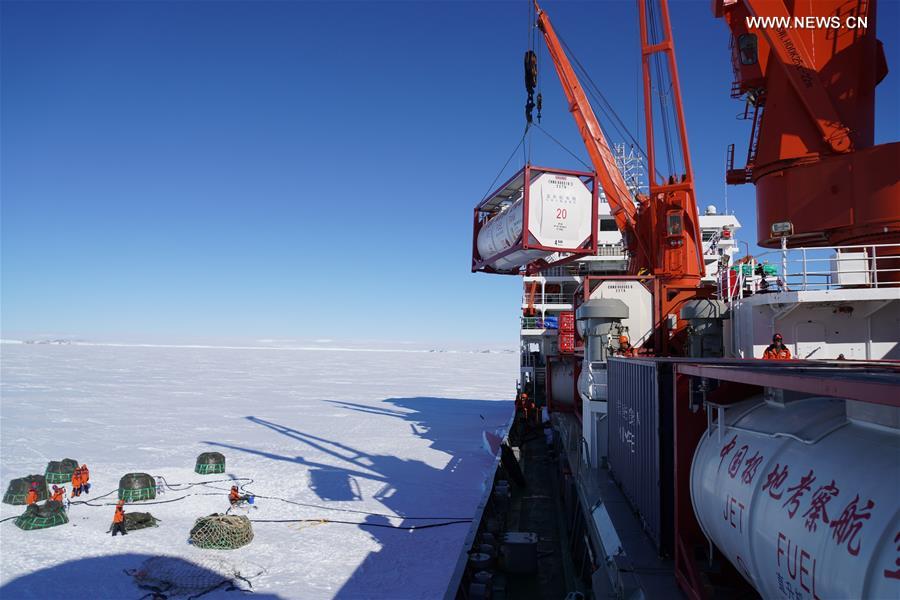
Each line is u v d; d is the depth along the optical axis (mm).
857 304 12727
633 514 9945
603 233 36031
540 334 37719
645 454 9031
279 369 109375
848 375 4023
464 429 38062
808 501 4059
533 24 25406
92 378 77250
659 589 6812
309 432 36125
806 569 3896
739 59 14781
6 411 43469
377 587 14070
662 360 8922
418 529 18234
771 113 14047
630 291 19562
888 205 12312
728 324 15406
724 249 31219
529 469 25031
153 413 43812
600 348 14953
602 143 25766
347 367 122375
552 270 38281
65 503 20734
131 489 21031
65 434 34219
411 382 84062
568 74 25391
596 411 14422
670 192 21688
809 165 13461
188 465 26734
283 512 19938
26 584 13977
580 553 13398
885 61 14477
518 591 12648
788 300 12359
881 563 3158
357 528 18297
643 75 21719
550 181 13367
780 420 5281
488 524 16141
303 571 14953
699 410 7074
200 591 13609
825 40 13500
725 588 6508
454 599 10258
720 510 5633
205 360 137250
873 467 3658
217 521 16906
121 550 16250
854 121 13281
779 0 13469
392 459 28406
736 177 15938
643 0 21484
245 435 34812
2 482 23469
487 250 16125
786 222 13086
